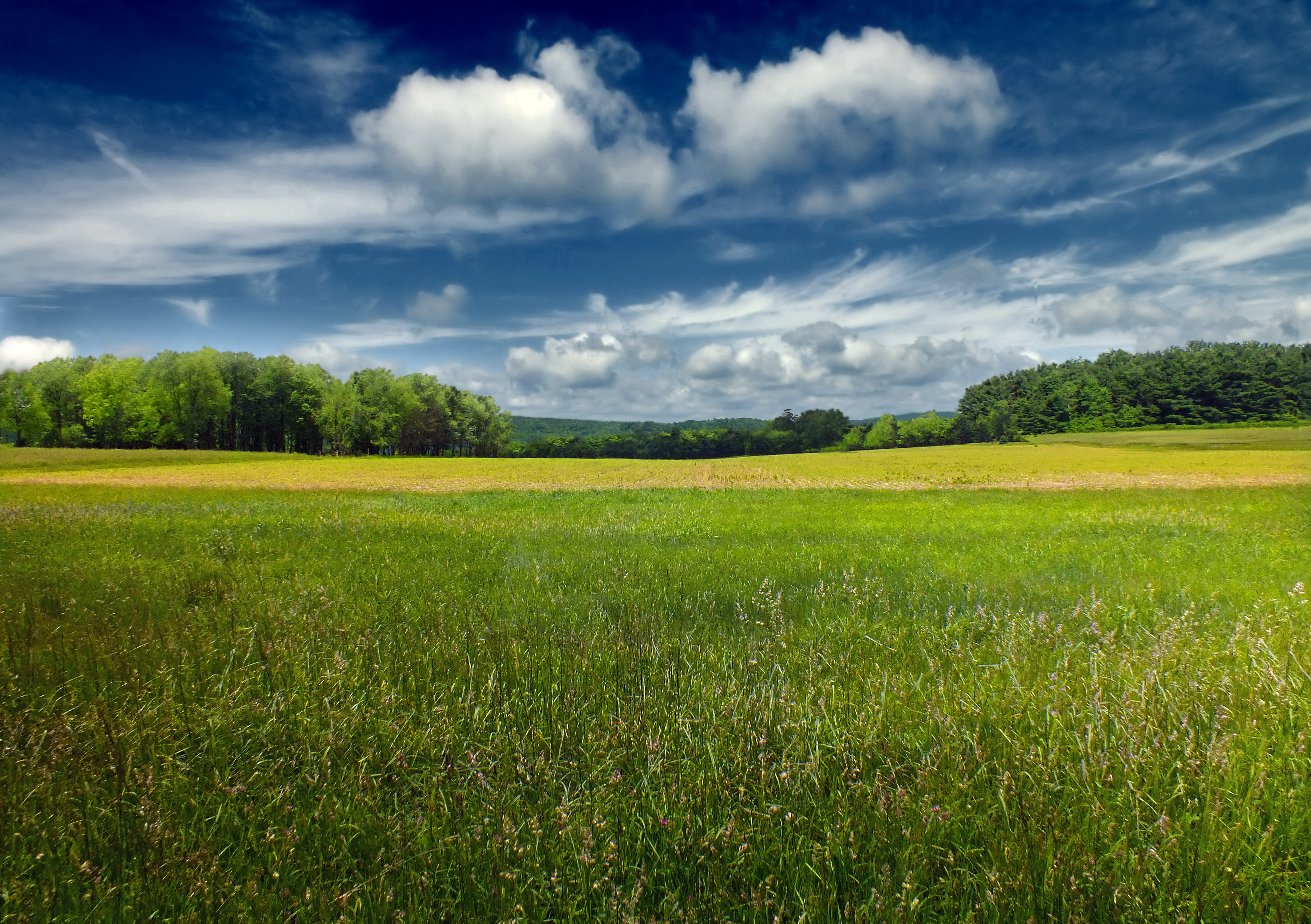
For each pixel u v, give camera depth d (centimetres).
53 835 235
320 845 235
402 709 342
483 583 754
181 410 9106
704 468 6225
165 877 215
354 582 740
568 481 4366
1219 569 844
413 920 200
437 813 253
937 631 519
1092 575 816
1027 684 366
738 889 216
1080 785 258
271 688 370
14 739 296
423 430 11988
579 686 377
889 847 230
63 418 9100
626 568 840
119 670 397
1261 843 220
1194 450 8256
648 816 243
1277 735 294
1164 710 321
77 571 758
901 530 1378
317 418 10362
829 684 371
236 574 744
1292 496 2203
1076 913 199
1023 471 4722
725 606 641
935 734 306
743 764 277
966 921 200
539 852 225
